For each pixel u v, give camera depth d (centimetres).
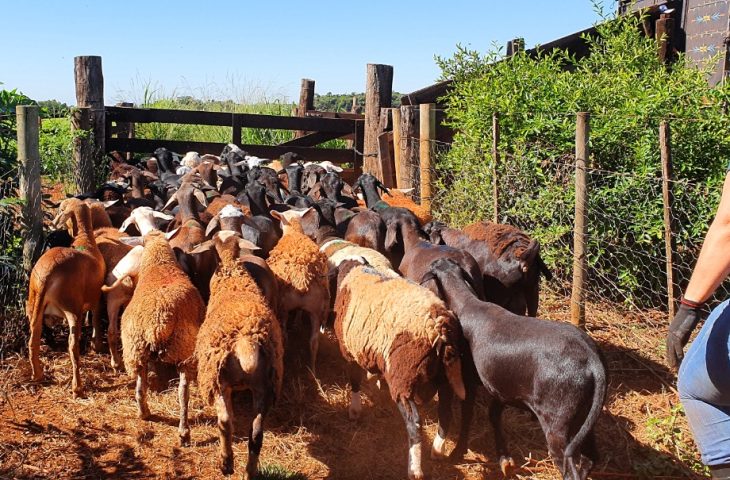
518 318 391
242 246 480
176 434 451
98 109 928
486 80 725
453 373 398
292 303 511
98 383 506
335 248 555
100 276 524
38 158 564
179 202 639
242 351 383
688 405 267
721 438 261
